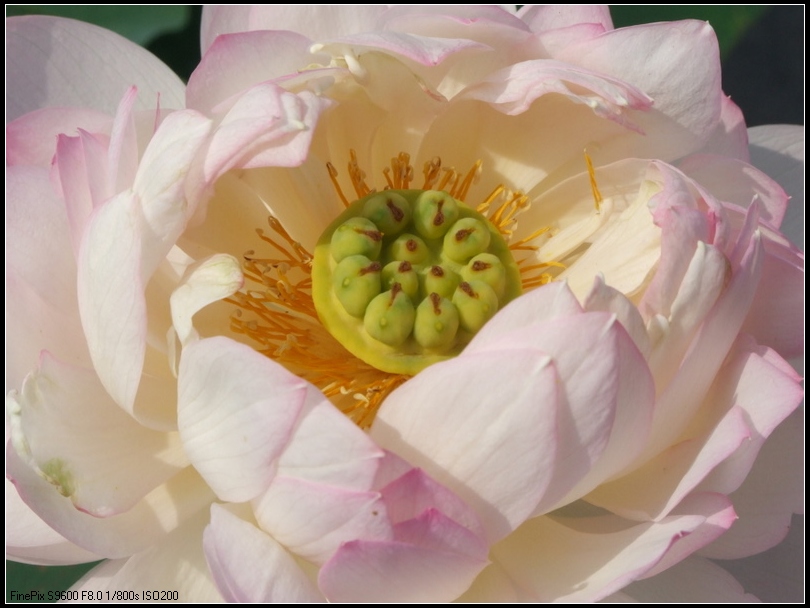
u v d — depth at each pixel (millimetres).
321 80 314
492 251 326
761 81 519
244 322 327
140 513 301
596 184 336
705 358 300
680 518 294
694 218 300
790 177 362
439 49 312
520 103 323
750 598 308
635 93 319
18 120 321
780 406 297
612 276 323
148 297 306
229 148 300
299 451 284
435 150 342
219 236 329
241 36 312
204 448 290
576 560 300
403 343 316
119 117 301
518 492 288
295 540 290
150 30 382
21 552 301
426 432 288
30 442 290
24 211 309
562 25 340
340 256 319
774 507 313
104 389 303
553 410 282
